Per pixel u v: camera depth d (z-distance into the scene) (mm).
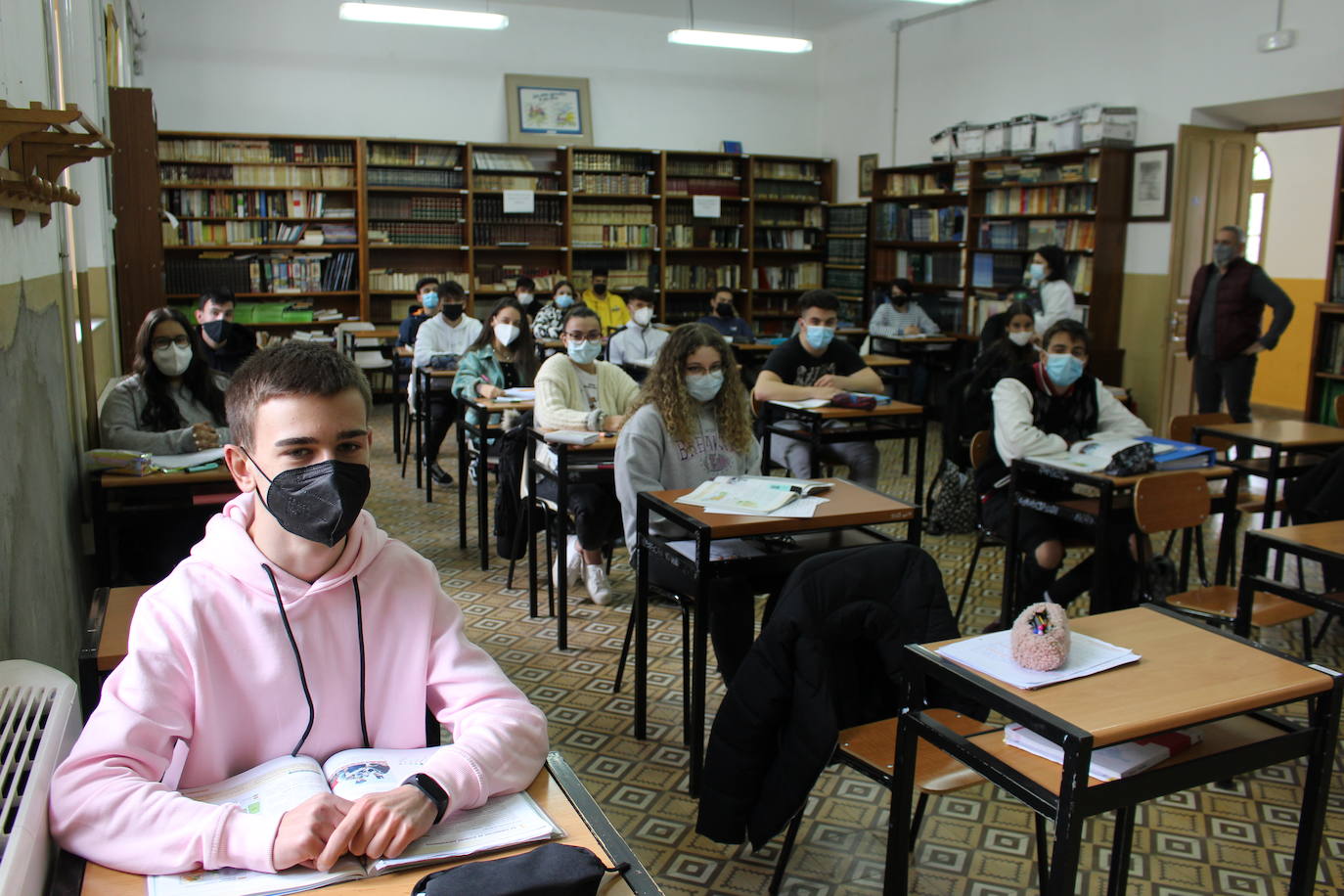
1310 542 2582
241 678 1204
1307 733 1749
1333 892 2191
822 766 1964
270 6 9227
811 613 2031
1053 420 3740
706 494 2740
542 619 3930
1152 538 5035
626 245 10539
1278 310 6215
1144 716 1533
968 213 9008
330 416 1176
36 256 2438
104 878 1006
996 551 4898
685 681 2916
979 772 1666
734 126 11164
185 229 9102
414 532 5234
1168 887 2217
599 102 10523
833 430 4484
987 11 9109
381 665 1281
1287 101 6852
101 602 1944
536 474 3959
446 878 944
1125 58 7828
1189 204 7457
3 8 2195
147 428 3385
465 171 9891
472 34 9930
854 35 10859
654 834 2414
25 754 1110
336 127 9586
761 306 11234
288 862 1005
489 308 10172
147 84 8938
